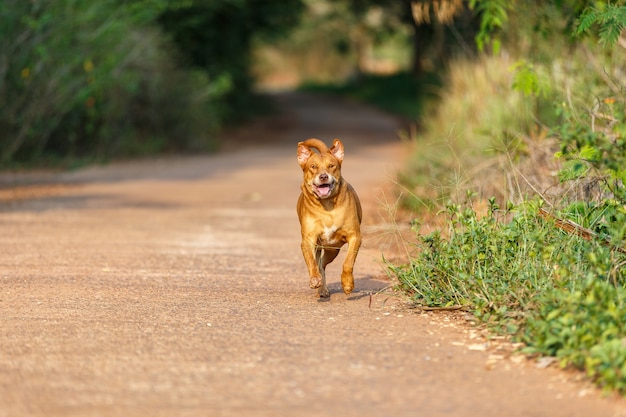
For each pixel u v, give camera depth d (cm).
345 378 1110
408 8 4581
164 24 6412
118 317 1426
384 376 1119
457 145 2762
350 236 1549
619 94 2012
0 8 4106
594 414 990
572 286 1283
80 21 4388
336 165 1519
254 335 1316
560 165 1984
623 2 1867
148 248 2150
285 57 18112
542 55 2597
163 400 1027
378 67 17862
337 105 11500
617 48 2234
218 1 6625
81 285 1688
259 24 7419
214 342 1275
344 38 14775
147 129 5791
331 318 1430
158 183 3862
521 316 1297
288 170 4578
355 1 10069
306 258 1538
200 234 2400
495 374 1126
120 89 5188
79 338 1293
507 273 1391
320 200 1521
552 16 2433
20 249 2109
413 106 9962
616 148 1423
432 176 2528
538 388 1073
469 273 1441
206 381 1096
